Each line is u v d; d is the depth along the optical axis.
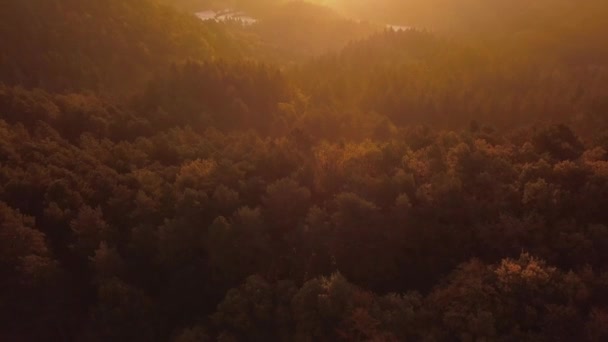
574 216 45.41
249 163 60.56
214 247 48.59
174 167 62.88
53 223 52.31
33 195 54.97
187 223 50.34
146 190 55.94
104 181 57.09
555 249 43.09
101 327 45.62
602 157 53.03
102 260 48.22
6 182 55.47
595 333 34.91
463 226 46.75
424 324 39.53
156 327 47.88
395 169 53.84
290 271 49.09
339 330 40.31
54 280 48.19
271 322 44.00
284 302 44.16
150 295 50.66
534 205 46.22
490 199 48.25
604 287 37.81
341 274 46.44
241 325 43.75
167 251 50.00
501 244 44.50
